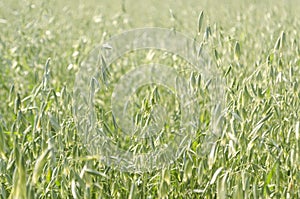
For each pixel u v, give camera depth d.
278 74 4.70
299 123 4.24
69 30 9.48
